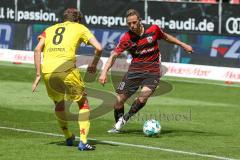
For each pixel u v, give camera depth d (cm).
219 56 6675
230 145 3359
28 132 3600
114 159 2903
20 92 5297
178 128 3916
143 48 3578
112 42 7075
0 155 2938
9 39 7494
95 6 7181
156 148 3209
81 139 3081
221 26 6675
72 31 3044
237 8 6625
